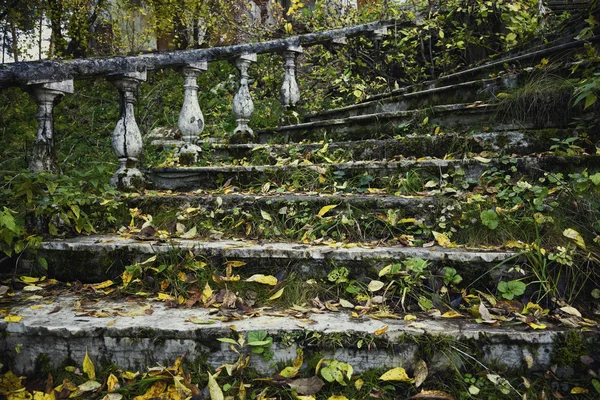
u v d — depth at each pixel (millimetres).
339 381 1939
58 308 2330
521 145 3414
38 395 1908
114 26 8570
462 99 4316
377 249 2602
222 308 2371
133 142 3820
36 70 3115
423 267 2410
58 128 6176
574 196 2695
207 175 3877
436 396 1877
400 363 2020
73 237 3047
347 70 6223
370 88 6312
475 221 2760
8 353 2135
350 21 6668
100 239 2957
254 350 2035
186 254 2658
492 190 3049
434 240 2779
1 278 2766
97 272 2742
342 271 2498
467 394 1918
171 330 2068
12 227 2576
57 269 2781
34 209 3027
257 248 2621
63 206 3107
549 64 3857
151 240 2918
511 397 1902
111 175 3549
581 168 2990
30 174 3000
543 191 2766
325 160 4023
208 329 2062
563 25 4465
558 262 2332
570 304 2277
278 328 2070
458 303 2346
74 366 2098
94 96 7367
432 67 6148
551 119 3471
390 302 2400
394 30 6137
